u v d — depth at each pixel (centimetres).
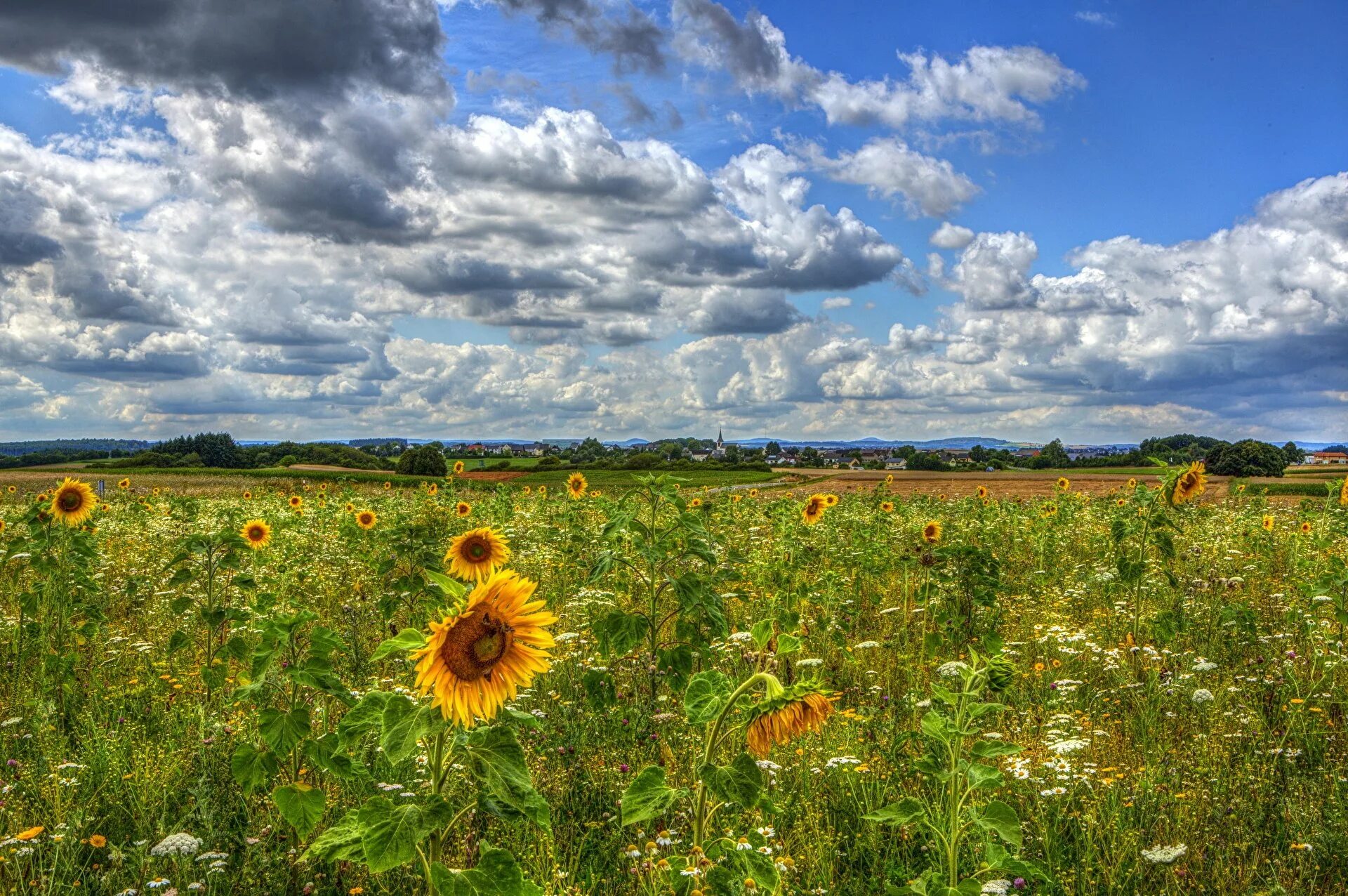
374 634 809
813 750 550
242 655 586
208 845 423
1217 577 1018
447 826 276
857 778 511
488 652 278
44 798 470
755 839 400
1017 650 780
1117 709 654
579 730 575
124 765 502
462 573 640
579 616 880
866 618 970
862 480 6062
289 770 486
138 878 399
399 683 658
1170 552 816
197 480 4588
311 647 426
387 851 266
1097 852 446
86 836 448
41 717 557
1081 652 734
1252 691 670
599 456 8219
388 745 275
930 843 448
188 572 725
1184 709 630
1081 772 516
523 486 2583
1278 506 2292
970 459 8950
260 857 413
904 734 540
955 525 1586
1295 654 746
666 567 664
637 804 319
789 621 753
